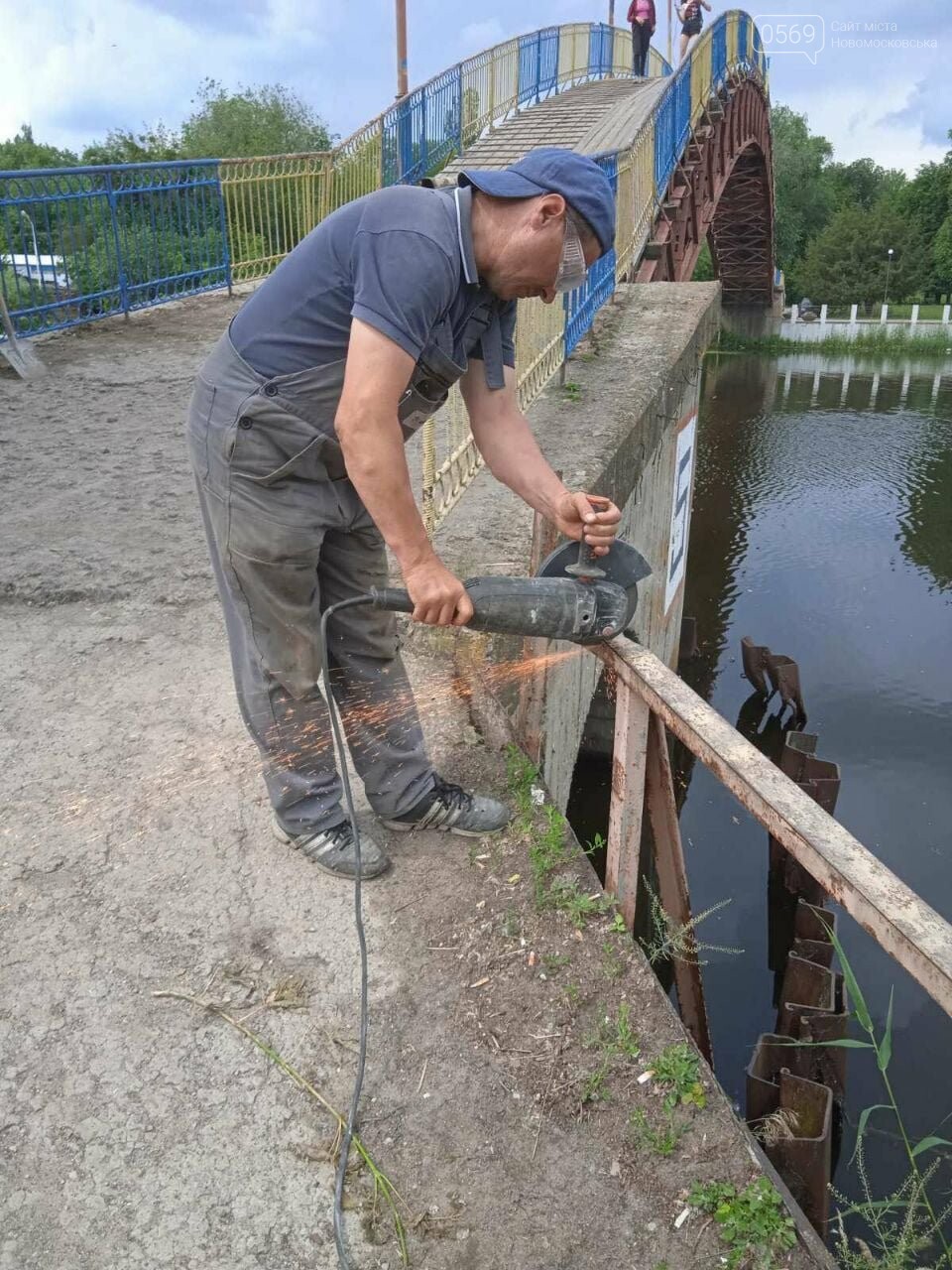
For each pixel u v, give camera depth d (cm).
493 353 247
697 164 1611
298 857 270
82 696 348
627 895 269
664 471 870
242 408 214
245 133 3122
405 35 1370
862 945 696
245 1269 176
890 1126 525
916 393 3241
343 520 239
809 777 857
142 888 260
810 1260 178
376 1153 196
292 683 245
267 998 229
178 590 424
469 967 237
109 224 951
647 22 2348
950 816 950
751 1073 434
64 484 557
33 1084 208
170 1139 198
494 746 316
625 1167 194
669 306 1047
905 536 1800
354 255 201
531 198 202
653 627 907
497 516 507
